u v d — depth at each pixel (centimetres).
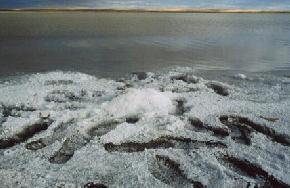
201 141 754
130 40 2245
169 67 1430
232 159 692
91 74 1299
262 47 2022
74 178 612
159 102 912
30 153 691
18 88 1067
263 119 859
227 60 1608
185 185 606
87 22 3556
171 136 768
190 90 1091
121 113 870
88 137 764
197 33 2694
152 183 603
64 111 873
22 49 1831
